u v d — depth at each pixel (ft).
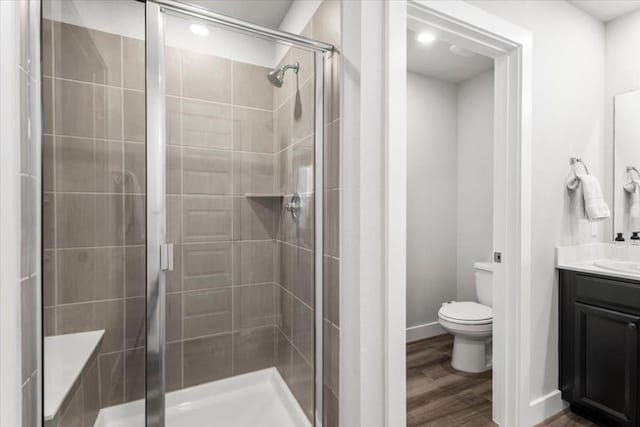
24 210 2.35
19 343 2.22
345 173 4.19
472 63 9.14
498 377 5.82
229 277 4.88
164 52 4.01
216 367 4.80
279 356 5.24
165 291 4.27
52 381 3.35
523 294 5.51
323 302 4.69
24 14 2.40
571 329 6.04
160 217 4.16
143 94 4.28
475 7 4.85
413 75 9.71
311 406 4.76
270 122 4.84
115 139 4.32
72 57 4.01
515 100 5.53
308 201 4.78
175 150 4.29
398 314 4.10
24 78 2.38
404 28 4.11
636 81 6.72
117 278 4.40
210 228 4.66
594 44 6.92
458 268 10.49
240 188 4.85
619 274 5.36
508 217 5.64
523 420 5.55
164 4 3.90
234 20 4.22
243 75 4.61
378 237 4.09
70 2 4.05
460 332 7.48
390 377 4.05
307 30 5.36
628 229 6.89
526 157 5.52
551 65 6.08
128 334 4.51
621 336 5.34
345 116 4.19
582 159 6.68
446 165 10.31
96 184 4.25
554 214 6.16
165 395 4.34
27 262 2.39
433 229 10.07
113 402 4.48
